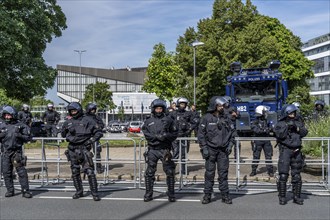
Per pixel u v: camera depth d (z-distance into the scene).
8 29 23.33
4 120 8.40
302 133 7.44
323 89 95.00
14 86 26.23
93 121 8.15
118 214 6.87
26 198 8.27
